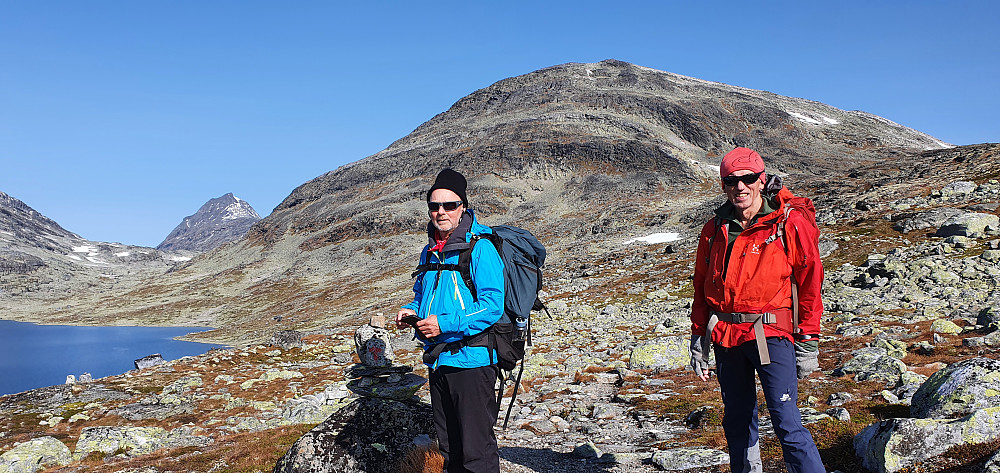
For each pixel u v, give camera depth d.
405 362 31.75
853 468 6.20
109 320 173.50
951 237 46.38
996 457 4.89
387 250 195.75
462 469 4.79
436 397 4.97
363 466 7.25
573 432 11.23
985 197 62.00
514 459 8.34
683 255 82.00
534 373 21.39
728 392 4.76
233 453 14.30
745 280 4.41
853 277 40.03
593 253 114.88
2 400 33.81
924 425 5.76
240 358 45.06
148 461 15.35
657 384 16.16
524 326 4.90
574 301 58.88
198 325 149.38
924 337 18.94
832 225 65.19
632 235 135.38
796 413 4.35
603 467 7.84
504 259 4.61
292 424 19.69
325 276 182.12
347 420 7.81
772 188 4.50
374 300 126.44
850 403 10.33
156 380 38.22
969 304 26.30
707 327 4.68
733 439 4.86
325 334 61.22
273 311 145.50
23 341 135.25
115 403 32.25
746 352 4.49
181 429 21.84
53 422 28.45
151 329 150.75
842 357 16.62
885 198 75.25
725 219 4.65
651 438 9.92
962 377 7.30
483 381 4.62
